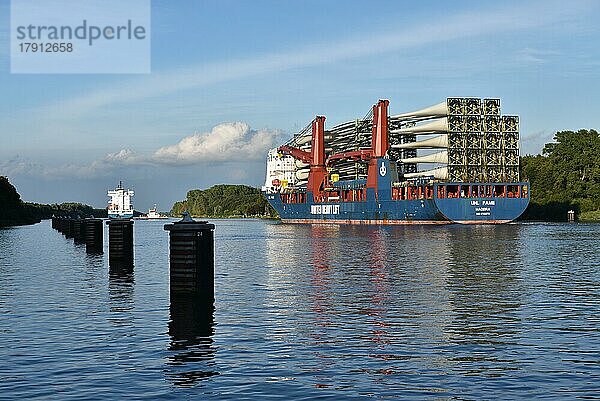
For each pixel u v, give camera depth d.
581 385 15.26
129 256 49.09
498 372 16.39
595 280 34.34
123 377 16.22
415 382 15.63
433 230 101.31
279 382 15.73
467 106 125.62
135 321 23.47
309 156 159.00
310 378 16.05
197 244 28.52
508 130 127.19
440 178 127.94
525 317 23.48
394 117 137.12
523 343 19.44
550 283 33.06
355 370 16.72
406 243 68.94
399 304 26.64
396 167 136.00
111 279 37.31
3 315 24.95
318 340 20.11
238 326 22.38
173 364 17.44
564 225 117.25
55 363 17.59
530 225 118.12
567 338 20.05
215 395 14.78
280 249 64.00
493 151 127.00
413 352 18.48
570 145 154.62
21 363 17.62
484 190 122.88
